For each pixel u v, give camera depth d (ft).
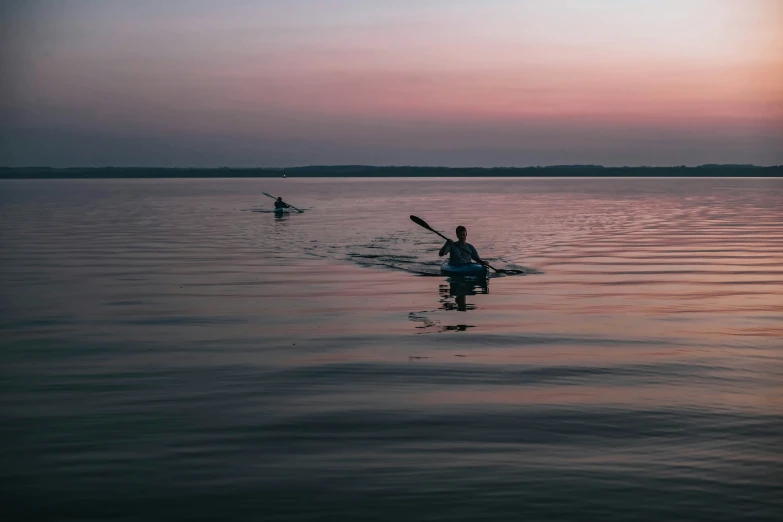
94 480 16.44
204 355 27.73
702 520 14.47
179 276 49.26
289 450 18.15
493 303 38.60
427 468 16.99
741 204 154.51
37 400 22.27
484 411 21.04
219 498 15.51
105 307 37.70
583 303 38.45
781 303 38.11
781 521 14.40
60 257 60.59
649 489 15.81
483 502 15.24
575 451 17.97
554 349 28.43
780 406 21.29
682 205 151.74
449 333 31.32
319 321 33.99
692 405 21.43
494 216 117.91
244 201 182.39
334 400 22.17
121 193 248.73
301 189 312.29
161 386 23.71
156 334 31.32
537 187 342.85
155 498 15.53
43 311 36.63
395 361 26.73
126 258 59.98
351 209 143.64
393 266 54.85
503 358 27.09
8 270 52.34
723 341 29.53
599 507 14.99
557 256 60.54
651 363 26.21
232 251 65.67
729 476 16.46
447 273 49.83
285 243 73.31
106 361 26.91
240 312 36.27
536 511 14.84
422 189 311.06
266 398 22.39
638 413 20.74
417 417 20.57
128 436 19.17
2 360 27.07
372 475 16.61
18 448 18.37
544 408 21.27
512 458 17.56
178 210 139.85
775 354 27.40
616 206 149.89
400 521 14.46
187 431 19.53
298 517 14.66
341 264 55.98
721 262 55.77
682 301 38.83
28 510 15.06
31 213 128.26
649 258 58.70
